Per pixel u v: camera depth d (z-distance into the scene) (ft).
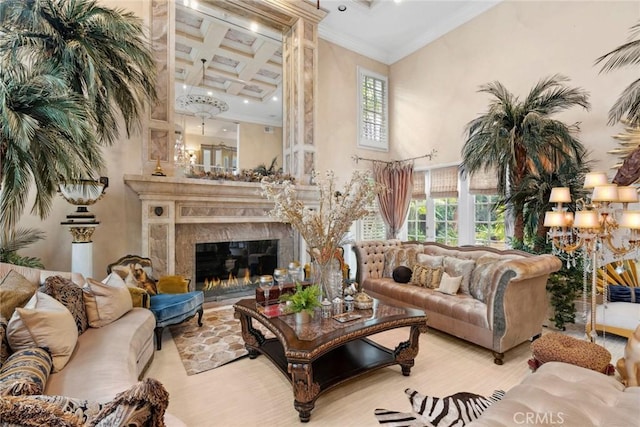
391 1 16.47
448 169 17.95
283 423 6.45
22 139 6.39
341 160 19.49
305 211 8.40
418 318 8.32
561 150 11.94
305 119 17.17
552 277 11.55
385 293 13.41
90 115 8.60
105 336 7.28
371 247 15.51
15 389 3.53
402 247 15.70
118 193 13.05
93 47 9.43
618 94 11.83
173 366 8.83
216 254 16.03
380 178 19.90
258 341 9.39
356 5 16.83
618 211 9.96
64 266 12.03
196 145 16.21
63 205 12.05
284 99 18.19
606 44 12.20
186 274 14.61
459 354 9.74
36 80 7.37
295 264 10.73
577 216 7.54
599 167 12.28
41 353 5.44
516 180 12.69
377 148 21.06
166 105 13.53
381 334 11.43
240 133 17.39
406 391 7.61
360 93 20.38
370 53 20.77
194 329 11.65
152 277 12.10
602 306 10.57
